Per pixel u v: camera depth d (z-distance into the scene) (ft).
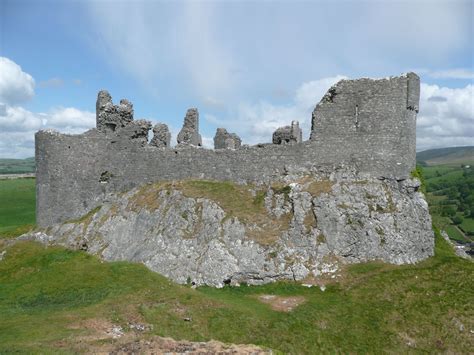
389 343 75.97
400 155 108.17
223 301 84.38
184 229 110.32
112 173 138.62
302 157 115.85
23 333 67.51
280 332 74.90
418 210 107.04
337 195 106.42
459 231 332.80
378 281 92.17
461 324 79.97
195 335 71.31
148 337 65.41
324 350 72.90
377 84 109.70
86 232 129.39
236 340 71.82
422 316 82.23
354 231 101.71
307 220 104.58
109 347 60.34
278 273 96.37
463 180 526.57
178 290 88.58
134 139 136.87
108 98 144.87
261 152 120.26
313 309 83.15
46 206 141.90
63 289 93.76
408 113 108.99
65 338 64.44
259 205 111.86
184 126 146.30
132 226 122.21
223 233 105.09
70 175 140.26
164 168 131.95
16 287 101.65
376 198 105.70
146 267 101.86
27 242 135.13
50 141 141.28
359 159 110.52
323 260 98.58
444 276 93.91
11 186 350.02
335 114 113.09
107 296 85.81
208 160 126.41
